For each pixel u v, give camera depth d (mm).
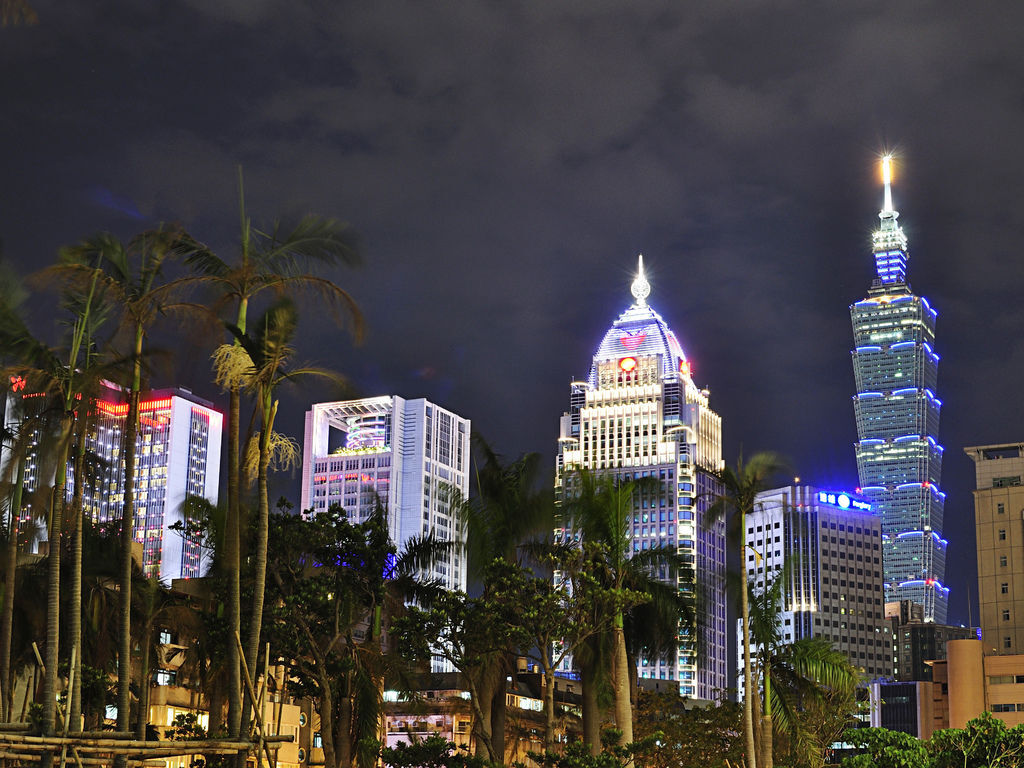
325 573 73312
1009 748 91500
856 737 93312
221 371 45812
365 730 69125
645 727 111812
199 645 72188
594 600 68188
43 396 47406
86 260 45500
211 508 70125
